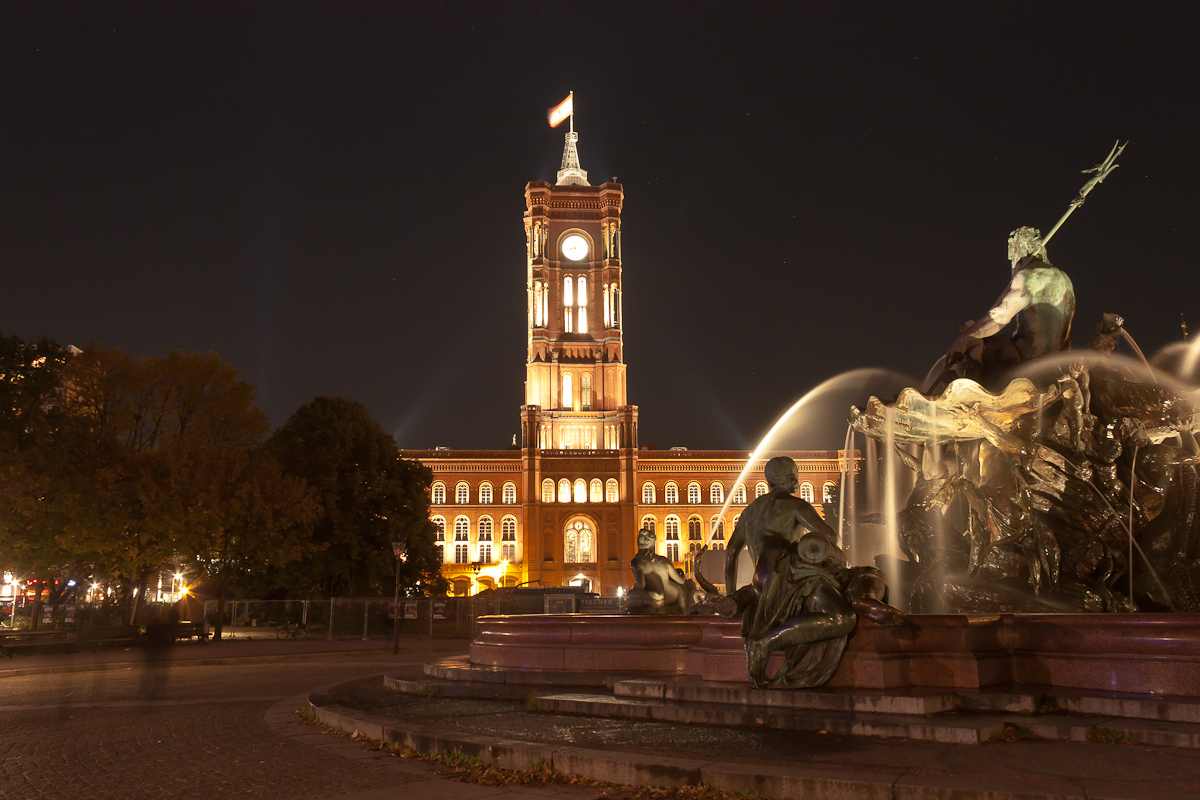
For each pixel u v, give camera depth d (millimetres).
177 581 53781
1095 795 5453
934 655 8805
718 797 6445
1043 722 7488
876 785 5934
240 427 40438
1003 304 13406
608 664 11484
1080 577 11805
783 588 8898
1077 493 11969
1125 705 7656
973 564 12500
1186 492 11844
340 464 54188
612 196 115312
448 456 101188
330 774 8148
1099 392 12477
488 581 95125
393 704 11570
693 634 11164
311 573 51375
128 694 16641
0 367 35625
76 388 36688
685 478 101875
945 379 14164
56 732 11531
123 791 7812
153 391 38531
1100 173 12883
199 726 11922
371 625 41438
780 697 8578
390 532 54688
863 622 8758
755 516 9445
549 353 110312
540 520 99250
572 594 53094
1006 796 5566
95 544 32906
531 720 9477
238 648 31500
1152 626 8203
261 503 38156
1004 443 12328
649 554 13438
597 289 114562
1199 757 6543
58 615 40406
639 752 7309
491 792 7070
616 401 109500
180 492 35938
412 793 7176
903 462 14117
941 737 7266
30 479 31703
